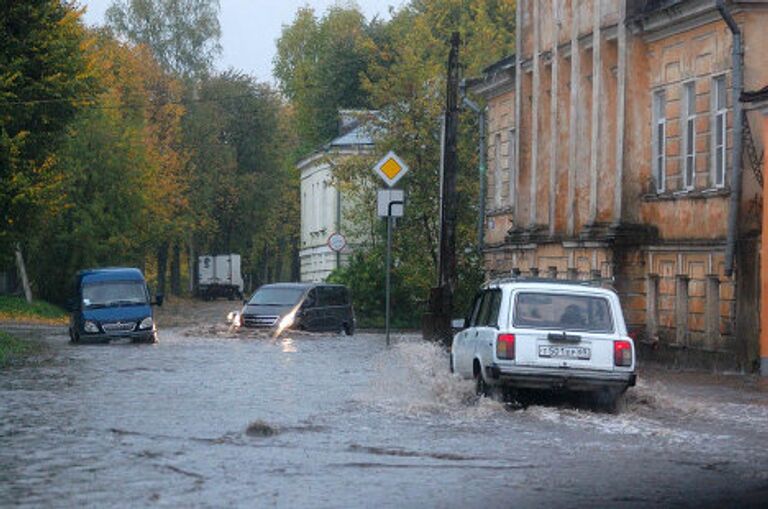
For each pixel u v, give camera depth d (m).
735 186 45.06
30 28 59.62
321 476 19.42
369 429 25.48
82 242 108.75
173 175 133.88
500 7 122.50
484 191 79.38
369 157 93.00
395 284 92.12
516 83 71.06
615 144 57.06
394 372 40.66
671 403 30.89
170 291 170.88
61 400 31.42
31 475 19.42
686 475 19.86
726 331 46.62
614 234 54.00
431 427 25.94
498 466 20.64
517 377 29.50
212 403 30.70
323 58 149.00
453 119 54.56
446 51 112.31
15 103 59.09
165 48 151.12
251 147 165.50
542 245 65.44
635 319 53.91
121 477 19.23
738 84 45.16
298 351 53.75
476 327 32.50
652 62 53.81
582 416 28.14
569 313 30.16
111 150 109.88
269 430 24.62
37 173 59.97
